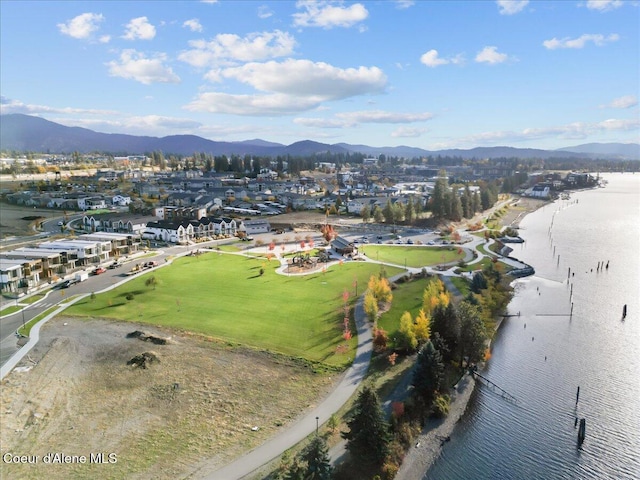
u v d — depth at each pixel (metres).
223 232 169.88
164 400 56.28
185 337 73.69
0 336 73.12
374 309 79.81
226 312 85.44
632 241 180.50
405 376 63.78
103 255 122.00
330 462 46.47
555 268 137.12
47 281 101.62
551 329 88.88
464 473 49.06
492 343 82.00
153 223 162.62
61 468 44.03
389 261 132.62
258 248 148.25
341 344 72.62
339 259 133.88
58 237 151.50
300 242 157.00
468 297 90.38
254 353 68.81
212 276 111.00
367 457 46.62
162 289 98.81
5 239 146.75
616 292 113.12
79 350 68.44
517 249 164.62
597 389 66.38
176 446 47.84
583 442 54.53
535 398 63.81
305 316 84.38
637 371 71.88
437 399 59.25
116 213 188.38
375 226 196.62
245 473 43.94
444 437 54.59
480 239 173.88
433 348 59.97
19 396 55.88
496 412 60.31
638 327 90.00
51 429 50.09
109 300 90.56
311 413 54.34
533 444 54.12
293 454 46.34
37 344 70.00
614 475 49.44
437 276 114.44
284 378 62.25
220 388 59.28
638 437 55.72
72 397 56.44
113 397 56.69
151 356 65.62
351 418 52.16
